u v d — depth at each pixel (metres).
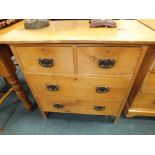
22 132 1.18
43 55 0.75
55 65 0.79
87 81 0.86
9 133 1.18
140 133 1.14
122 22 0.89
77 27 0.82
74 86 0.90
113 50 0.69
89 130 1.18
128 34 0.69
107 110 1.08
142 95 1.03
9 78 1.03
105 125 1.21
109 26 0.79
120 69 0.77
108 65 0.74
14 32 0.77
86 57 0.73
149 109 1.15
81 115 1.29
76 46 0.69
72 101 1.03
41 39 0.67
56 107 1.11
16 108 1.38
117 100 0.98
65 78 0.86
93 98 0.98
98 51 0.70
